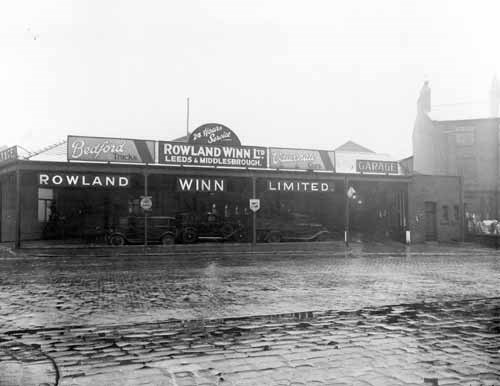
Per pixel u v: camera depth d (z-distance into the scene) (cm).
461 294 919
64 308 769
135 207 3073
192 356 494
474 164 3734
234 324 648
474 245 2586
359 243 2611
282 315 709
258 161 2344
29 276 1203
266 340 560
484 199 3659
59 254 1842
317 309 757
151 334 593
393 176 2652
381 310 748
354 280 1133
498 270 1396
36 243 2417
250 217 3150
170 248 2161
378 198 3109
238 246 2308
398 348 524
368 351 511
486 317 695
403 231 2741
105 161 2105
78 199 2953
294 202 3338
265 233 2627
